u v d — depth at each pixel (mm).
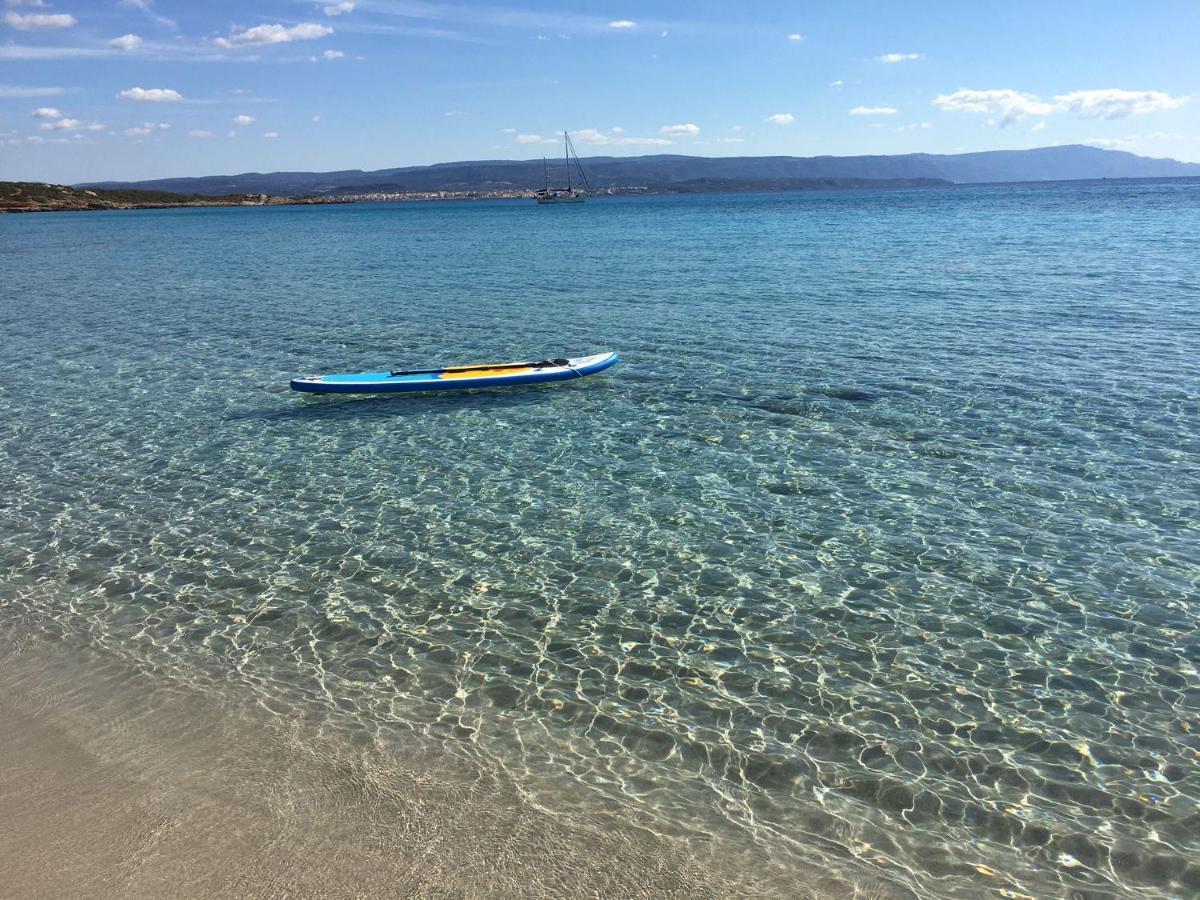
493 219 132625
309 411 20641
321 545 13344
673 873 6809
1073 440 16797
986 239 59781
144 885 6590
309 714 8984
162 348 28109
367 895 6520
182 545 13414
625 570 12328
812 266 45625
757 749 8438
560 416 19750
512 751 8367
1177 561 12047
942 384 20875
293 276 48406
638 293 37438
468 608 11344
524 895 6551
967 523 13469
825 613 11047
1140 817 7523
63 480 16359
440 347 27281
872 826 7395
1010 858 7059
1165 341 24219
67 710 9070
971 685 9492
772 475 15719
